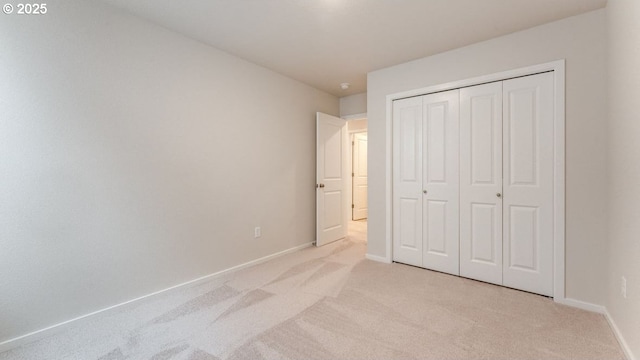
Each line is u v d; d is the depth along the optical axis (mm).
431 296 2391
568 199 2240
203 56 2717
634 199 1525
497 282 2625
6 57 1692
